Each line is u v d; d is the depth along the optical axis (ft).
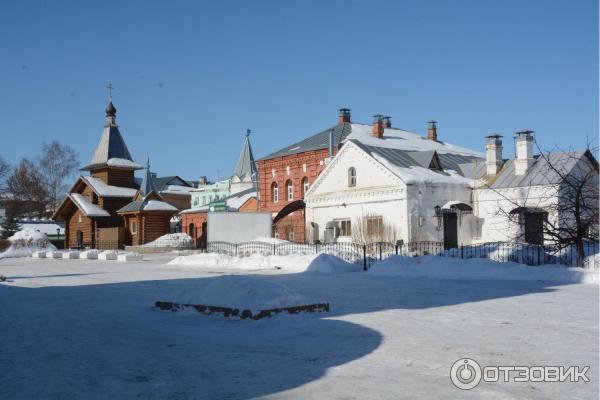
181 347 29.99
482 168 132.46
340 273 82.99
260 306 39.04
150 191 202.59
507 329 33.76
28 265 120.26
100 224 208.74
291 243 120.57
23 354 28.71
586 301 46.26
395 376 23.54
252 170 258.98
